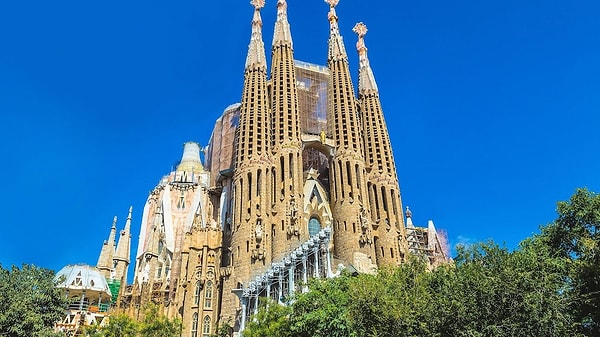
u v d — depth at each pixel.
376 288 41.44
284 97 101.81
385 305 38.56
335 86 108.38
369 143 105.31
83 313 90.44
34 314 47.25
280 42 110.12
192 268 89.69
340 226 91.62
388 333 37.47
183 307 87.81
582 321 39.47
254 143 94.75
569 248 49.91
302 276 73.06
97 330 62.91
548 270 40.41
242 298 78.38
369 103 110.62
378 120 107.94
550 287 34.75
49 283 51.97
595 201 48.34
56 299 52.28
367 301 40.12
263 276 76.44
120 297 105.62
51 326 50.88
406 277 43.97
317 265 69.19
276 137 97.88
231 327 78.75
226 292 83.44
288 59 107.75
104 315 93.00
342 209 92.81
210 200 116.00
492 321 33.91
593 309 39.12
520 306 33.66
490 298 34.38
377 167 101.88
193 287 88.12
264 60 107.62
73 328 86.38
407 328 36.84
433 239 113.88
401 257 93.12
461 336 34.03
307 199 97.94
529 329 32.53
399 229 96.50
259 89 102.69
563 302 35.81
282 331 47.00
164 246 117.25
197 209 120.31
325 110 110.50
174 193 127.25
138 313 96.50
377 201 98.62
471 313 34.44
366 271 84.19
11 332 45.72
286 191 91.62
